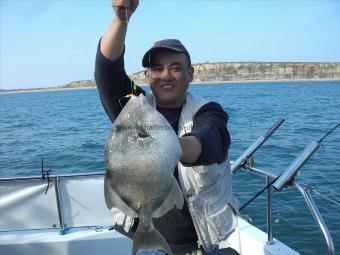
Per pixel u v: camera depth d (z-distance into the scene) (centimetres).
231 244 400
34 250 394
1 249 393
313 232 570
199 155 207
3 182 404
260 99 4047
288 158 1079
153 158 196
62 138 1750
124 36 238
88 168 1116
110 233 404
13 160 1293
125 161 199
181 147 199
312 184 797
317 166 952
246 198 715
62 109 3988
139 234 201
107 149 204
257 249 362
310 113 2370
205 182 245
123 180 200
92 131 1941
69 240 395
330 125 1753
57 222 411
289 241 552
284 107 2903
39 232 409
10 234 405
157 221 260
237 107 3008
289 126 1781
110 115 268
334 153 1105
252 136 1498
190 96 261
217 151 216
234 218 259
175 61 250
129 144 199
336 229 571
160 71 253
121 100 260
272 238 359
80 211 414
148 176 196
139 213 201
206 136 210
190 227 257
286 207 661
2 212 406
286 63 12975
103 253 400
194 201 247
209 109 243
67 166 1156
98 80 254
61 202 412
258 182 806
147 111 201
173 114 261
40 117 3067
